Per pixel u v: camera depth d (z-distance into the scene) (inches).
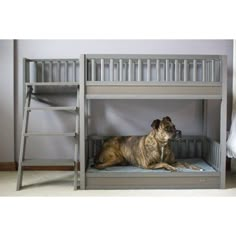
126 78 154.9
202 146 156.9
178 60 130.4
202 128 159.9
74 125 159.8
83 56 123.0
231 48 156.5
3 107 156.9
